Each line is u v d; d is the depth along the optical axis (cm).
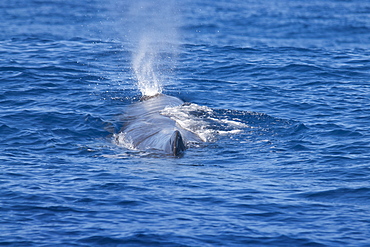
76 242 3631
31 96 7756
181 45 12769
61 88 8312
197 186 4634
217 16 19062
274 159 5444
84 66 10019
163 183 4688
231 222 3944
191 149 5719
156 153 5528
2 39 12756
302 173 5009
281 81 9156
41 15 18250
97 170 5012
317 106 7538
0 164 5116
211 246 3594
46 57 10644
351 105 7575
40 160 5300
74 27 15638
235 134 6297
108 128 6506
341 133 6281
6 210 4072
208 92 8344
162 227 3847
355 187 4619
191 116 6819
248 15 19488
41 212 4059
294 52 11988
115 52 11600
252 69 10025
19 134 6094
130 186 4597
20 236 3691
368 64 10562
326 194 4478
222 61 10775
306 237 3725
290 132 6394
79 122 6650
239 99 7950
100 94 8050
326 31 15875
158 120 6397
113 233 3750
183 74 9625
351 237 3722
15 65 9688
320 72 9794
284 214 4088
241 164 5281
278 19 18500
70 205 4194
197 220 3969
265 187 4644
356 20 18400
